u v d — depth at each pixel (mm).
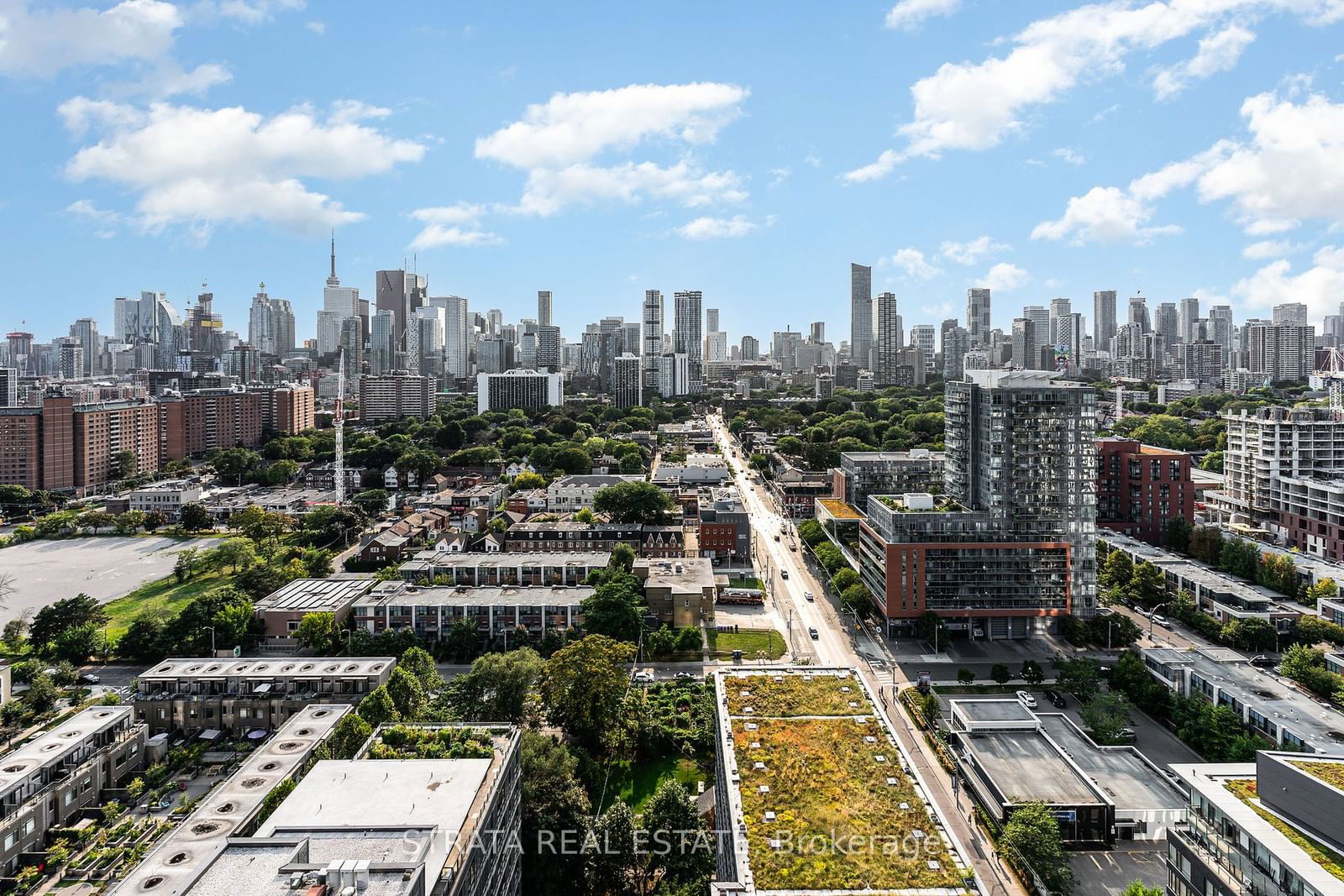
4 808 127125
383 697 150500
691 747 158750
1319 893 81125
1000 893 117125
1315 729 147250
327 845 81500
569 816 122312
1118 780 142000
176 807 140750
